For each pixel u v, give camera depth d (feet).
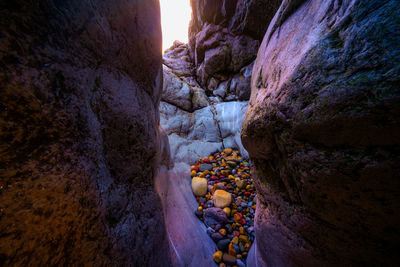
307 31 1.28
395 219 0.78
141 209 1.61
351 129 0.83
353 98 0.81
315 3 1.32
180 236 3.09
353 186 0.87
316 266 1.26
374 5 0.83
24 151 0.64
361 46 0.83
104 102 1.19
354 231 0.97
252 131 1.79
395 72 0.69
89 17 1.06
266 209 1.94
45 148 0.72
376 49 0.77
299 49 1.28
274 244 1.74
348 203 0.93
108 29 1.27
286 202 1.50
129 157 1.48
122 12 1.46
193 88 8.93
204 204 4.53
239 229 3.64
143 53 1.88
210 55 8.23
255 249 2.58
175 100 7.73
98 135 1.10
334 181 0.94
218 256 3.06
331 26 1.04
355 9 0.91
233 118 7.72
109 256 1.03
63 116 0.82
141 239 1.49
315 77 1.01
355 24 0.89
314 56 1.05
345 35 0.93
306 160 1.08
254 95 2.25
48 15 0.79
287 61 1.41
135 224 1.43
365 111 0.77
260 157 1.83
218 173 5.63
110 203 1.15
